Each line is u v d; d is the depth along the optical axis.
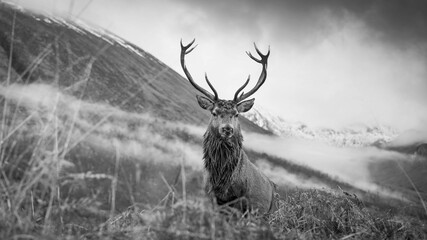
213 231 3.17
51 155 2.88
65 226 3.21
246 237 3.47
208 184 7.65
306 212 5.67
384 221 5.30
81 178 2.95
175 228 3.21
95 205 3.03
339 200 5.79
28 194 3.06
